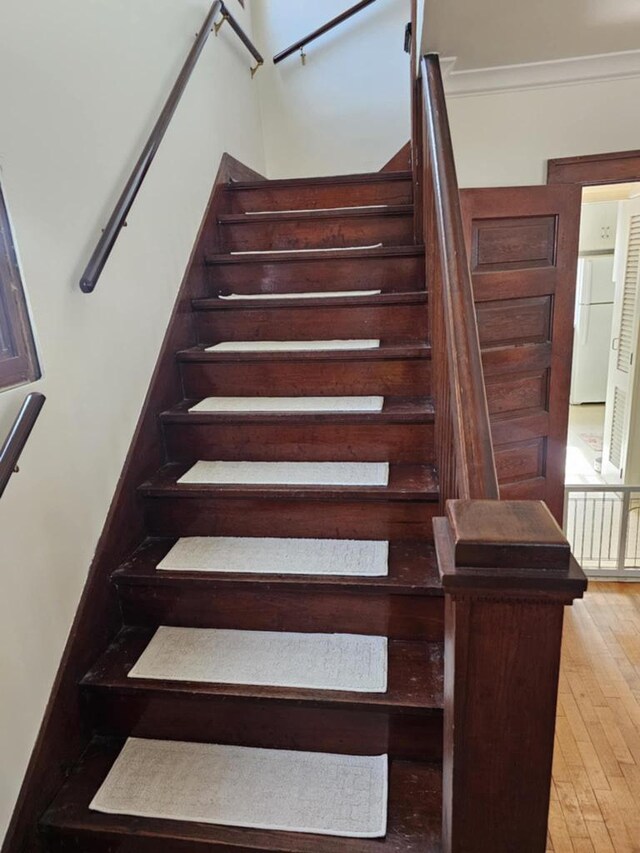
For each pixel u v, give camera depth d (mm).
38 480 1233
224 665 1433
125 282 1653
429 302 1923
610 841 1642
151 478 1777
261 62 3035
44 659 1253
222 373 2031
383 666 1413
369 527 1685
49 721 1264
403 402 1888
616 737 2002
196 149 2262
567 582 724
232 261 2322
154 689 1369
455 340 1055
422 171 2186
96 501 1481
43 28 1258
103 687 1385
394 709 1298
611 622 2654
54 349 1297
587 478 4676
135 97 1714
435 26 1912
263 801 1257
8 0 1144
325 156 3371
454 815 903
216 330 2197
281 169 3422
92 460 1464
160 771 1339
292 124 3350
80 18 1412
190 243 2184
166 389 1927
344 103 3281
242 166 2889
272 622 1557
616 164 2395
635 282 4012
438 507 1617
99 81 1503
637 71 2273
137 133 1724
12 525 1148
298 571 1534
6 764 1131
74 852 1246
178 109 2064
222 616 1571
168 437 1899
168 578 1532
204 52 2342
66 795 1286
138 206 1740
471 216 2371
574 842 1641
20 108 1181
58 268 1315
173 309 2002
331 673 1393
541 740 839
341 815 1218
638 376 4031
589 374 6875
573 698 2191
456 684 823
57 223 1311
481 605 774
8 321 1146
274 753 1380
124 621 1599
